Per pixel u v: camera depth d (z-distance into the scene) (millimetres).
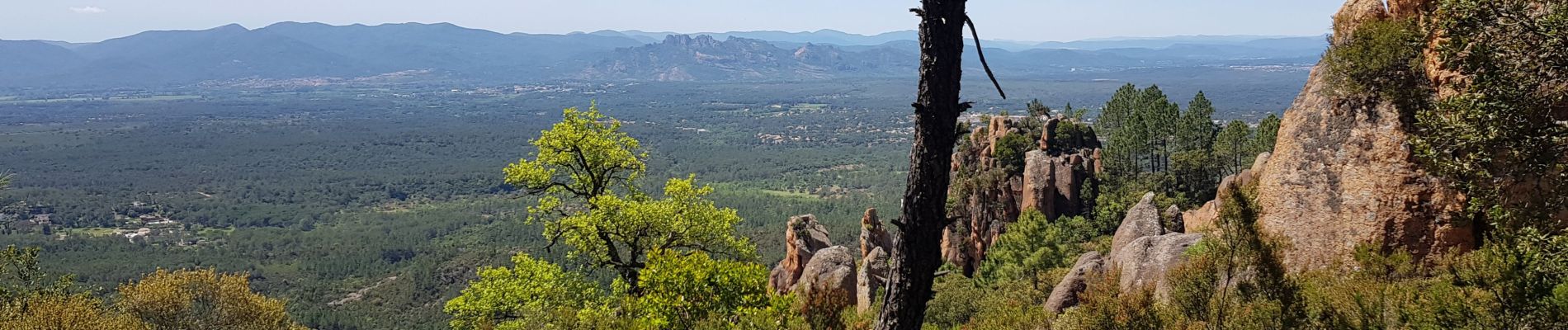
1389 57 17391
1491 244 13398
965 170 72125
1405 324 13000
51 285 36656
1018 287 36188
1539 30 10375
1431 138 12500
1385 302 13727
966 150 77688
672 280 19531
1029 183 59688
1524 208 12039
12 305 31422
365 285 149375
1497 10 10781
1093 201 61750
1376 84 18109
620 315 20922
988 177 64000
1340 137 19031
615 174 31391
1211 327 14094
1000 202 62625
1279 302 13688
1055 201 60688
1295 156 20297
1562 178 10977
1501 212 11992
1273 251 14023
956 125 9062
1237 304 14289
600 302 28359
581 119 29547
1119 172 70250
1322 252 18688
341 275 163625
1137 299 15766
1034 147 68438
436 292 132000
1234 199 14445
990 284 41125
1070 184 61250
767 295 20578
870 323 24156
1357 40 18562
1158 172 75875
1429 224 16641
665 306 19375
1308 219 19344
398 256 179750
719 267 19953
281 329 39344
